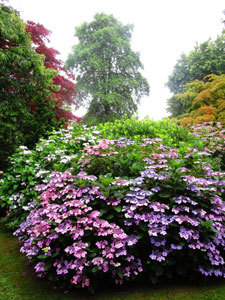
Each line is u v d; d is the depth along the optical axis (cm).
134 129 545
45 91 809
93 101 1930
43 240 197
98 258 179
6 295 186
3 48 784
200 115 1296
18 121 735
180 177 225
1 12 732
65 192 219
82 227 199
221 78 1239
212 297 183
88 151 275
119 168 282
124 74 2041
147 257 203
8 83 765
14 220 347
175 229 204
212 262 196
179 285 201
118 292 192
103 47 1986
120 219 208
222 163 495
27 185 347
